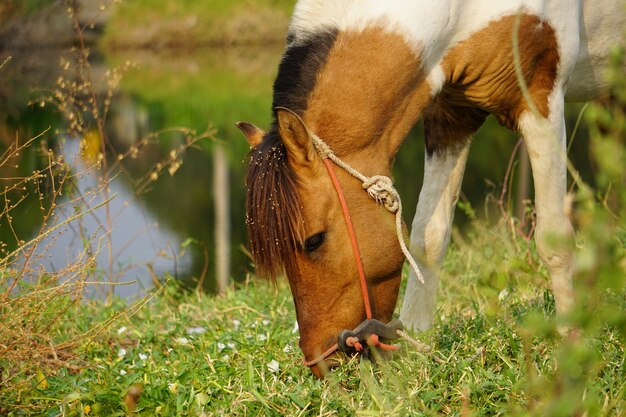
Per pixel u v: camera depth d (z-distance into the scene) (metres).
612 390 6.05
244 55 46.25
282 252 6.39
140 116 28.64
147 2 50.59
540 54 7.59
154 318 10.08
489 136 22.70
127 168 22.08
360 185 6.68
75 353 8.18
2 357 7.07
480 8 7.32
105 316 9.62
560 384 5.11
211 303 10.95
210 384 7.20
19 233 14.23
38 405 7.00
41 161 16.67
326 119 6.68
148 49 49.16
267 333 8.48
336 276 6.61
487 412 6.57
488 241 12.17
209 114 28.53
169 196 19.50
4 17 32.44
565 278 7.98
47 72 30.97
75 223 15.80
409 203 16.81
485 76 7.51
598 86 8.80
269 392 6.96
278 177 6.39
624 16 8.35
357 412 6.37
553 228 7.91
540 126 7.66
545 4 7.50
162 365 7.88
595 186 15.05
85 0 46.19
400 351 7.25
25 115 23.81
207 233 16.70
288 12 49.56
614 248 4.34
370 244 6.68
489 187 17.78
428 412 6.38
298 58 6.84
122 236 16.28
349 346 6.61
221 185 20.23
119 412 6.68
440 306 9.88
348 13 6.95
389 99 6.88
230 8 50.06
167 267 14.67
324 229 6.52
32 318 7.49
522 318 7.84
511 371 6.57
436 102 8.05
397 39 6.88
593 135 4.46
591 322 4.32
